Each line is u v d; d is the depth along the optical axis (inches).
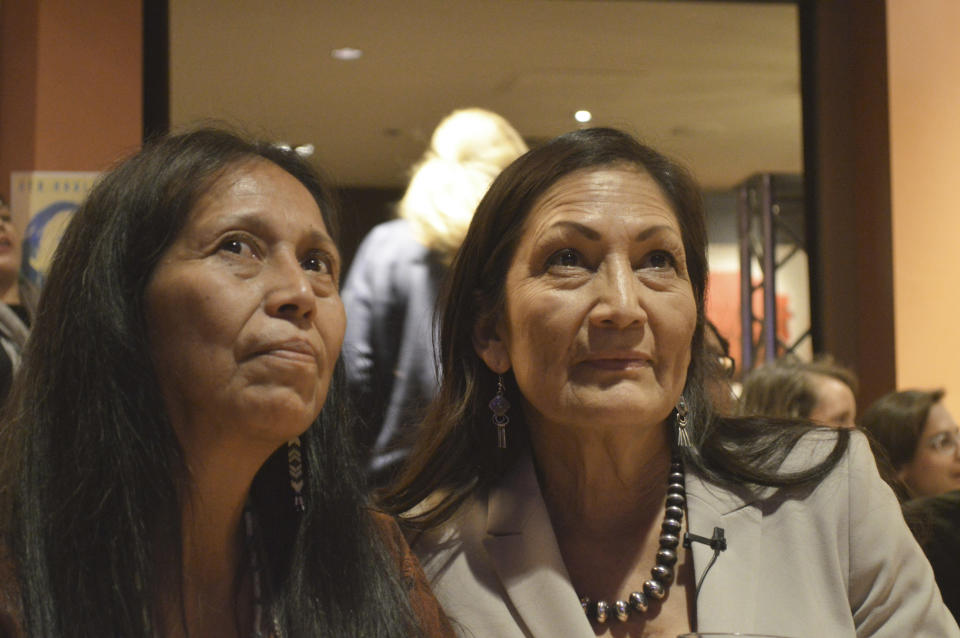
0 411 48.0
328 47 161.2
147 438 43.1
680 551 61.2
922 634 58.0
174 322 43.1
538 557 60.0
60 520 42.3
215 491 45.4
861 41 167.2
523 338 59.2
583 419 57.0
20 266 127.6
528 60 167.5
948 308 158.7
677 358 58.4
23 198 137.6
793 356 143.6
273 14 155.4
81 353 43.5
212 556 46.8
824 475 61.7
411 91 169.6
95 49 145.8
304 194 46.6
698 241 64.6
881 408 130.6
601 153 61.5
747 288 196.4
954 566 90.5
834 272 168.2
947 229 159.2
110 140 145.3
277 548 49.9
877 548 59.3
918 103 160.2
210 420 43.5
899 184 159.6
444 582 61.3
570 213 59.1
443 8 158.4
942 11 161.0
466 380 66.3
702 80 173.8
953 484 126.7
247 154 46.7
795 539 59.9
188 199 44.3
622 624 59.2
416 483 66.9
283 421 42.5
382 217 172.6
